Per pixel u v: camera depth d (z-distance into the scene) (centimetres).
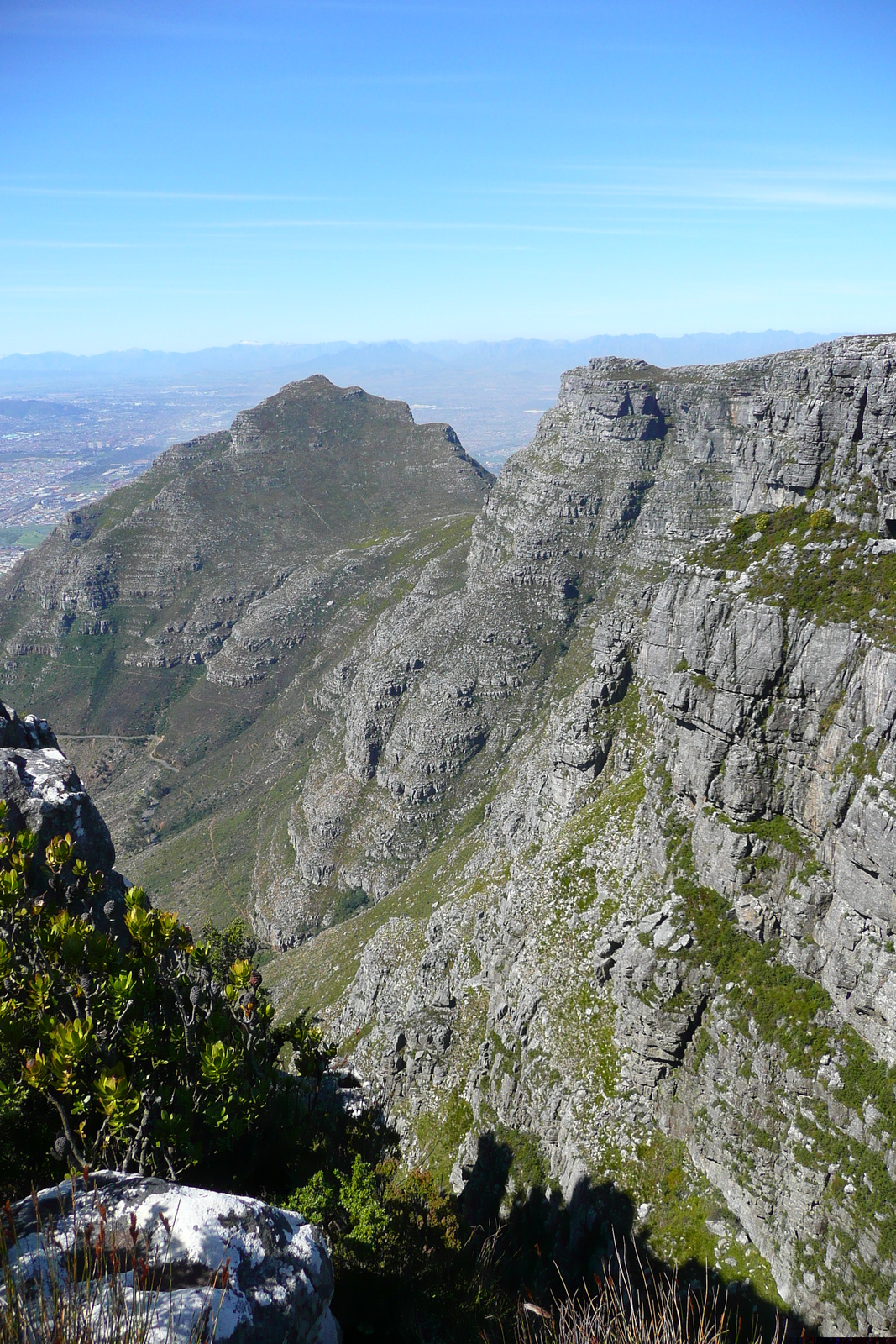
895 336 5900
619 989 5497
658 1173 4944
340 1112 4159
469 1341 2472
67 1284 1098
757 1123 4547
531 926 6962
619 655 8712
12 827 3547
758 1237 4431
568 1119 5472
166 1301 1155
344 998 11656
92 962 2339
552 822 8888
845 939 4356
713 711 5206
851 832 4316
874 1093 4116
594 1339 1420
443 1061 7438
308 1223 1519
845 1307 3934
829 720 4691
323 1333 1390
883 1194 3928
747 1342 4034
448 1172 6350
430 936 9450
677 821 5778
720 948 5062
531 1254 5203
